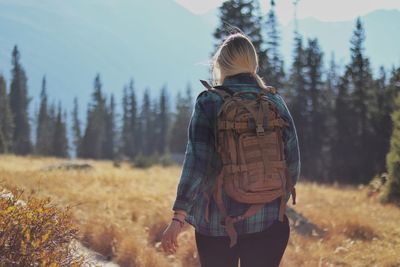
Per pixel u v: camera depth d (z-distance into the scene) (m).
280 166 3.10
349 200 16.80
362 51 68.00
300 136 62.84
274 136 3.12
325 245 8.34
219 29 46.38
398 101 19.31
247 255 3.19
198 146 3.10
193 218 3.28
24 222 4.09
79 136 137.50
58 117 113.50
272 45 60.97
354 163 57.91
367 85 65.25
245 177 3.02
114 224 7.93
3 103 103.75
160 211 9.91
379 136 57.66
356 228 10.07
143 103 134.50
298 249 7.56
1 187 5.65
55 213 4.59
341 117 62.53
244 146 3.04
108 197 12.27
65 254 4.32
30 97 121.94
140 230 8.73
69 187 13.34
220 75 3.44
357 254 8.02
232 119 3.07
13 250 3.84
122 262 6.71
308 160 61.47
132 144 127.31
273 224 3.17
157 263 6.68
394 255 7.90
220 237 3.16
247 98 3.20
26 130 118.62
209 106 3.16
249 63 3.37
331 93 75.44
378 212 13.60
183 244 7.60
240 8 47.97
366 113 61.53
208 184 3.16
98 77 123.31
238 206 3.08
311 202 14.80
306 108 66.12
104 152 123.31
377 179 19.66
